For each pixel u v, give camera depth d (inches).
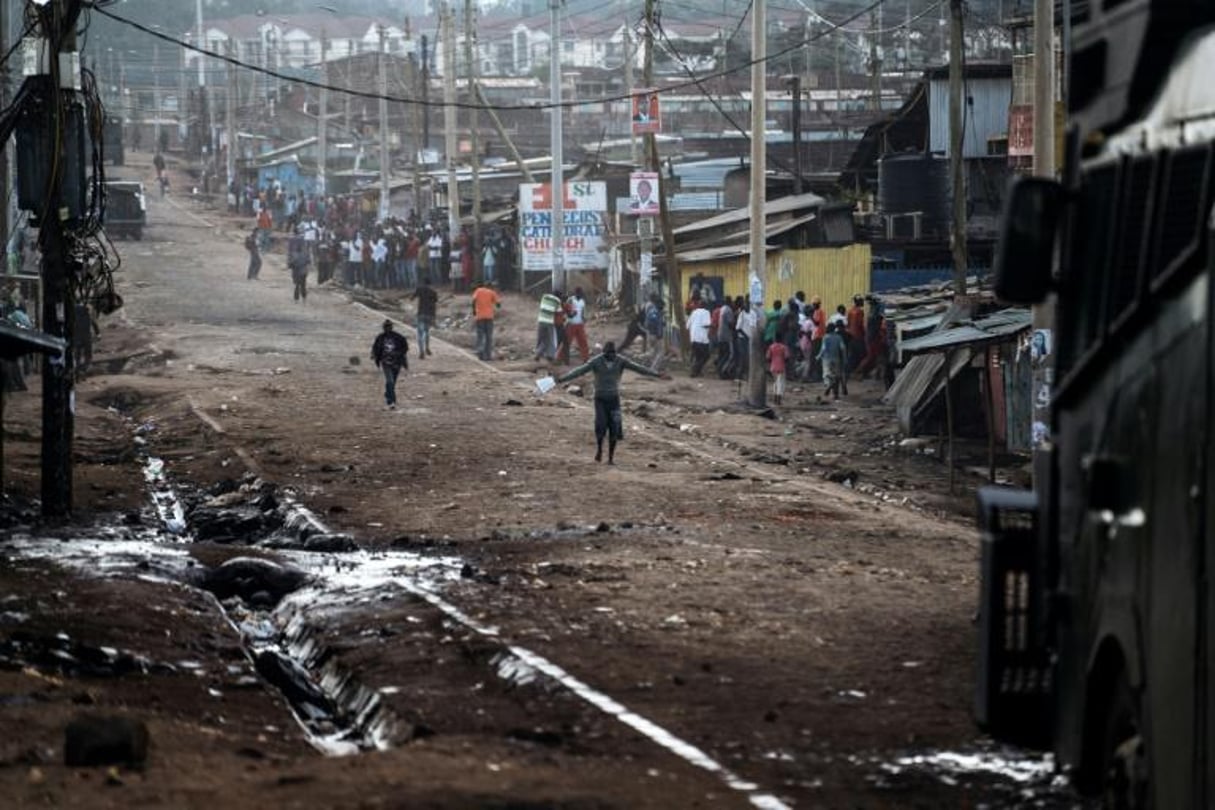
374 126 6786.4
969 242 2802.7
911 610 915.4
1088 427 482.9
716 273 2952.8
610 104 6835.6
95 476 1524.4
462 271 3914.9
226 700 732.7
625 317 3307.1
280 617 986.7
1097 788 487.2
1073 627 493.4
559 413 2086.6
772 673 753.0
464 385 2391.7
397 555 1144.8
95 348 2859.3
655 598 941.8
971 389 1905.8
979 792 573.3
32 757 590.2
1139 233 451.2
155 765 585.3
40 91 1213.7
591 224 3270.2
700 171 4072.3
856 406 2253.9
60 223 1235.2
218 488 1496.1
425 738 653.9
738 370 2564.0
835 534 1251.8
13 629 821.9
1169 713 406.9
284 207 5659.5
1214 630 378.9
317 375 2460.6
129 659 780.0
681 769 596.1
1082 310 496.1
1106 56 478.6
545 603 927.7
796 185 3341.5
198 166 7696.9
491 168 4788.4
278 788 551.8
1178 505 404.2
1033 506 544.4
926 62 5718.5
